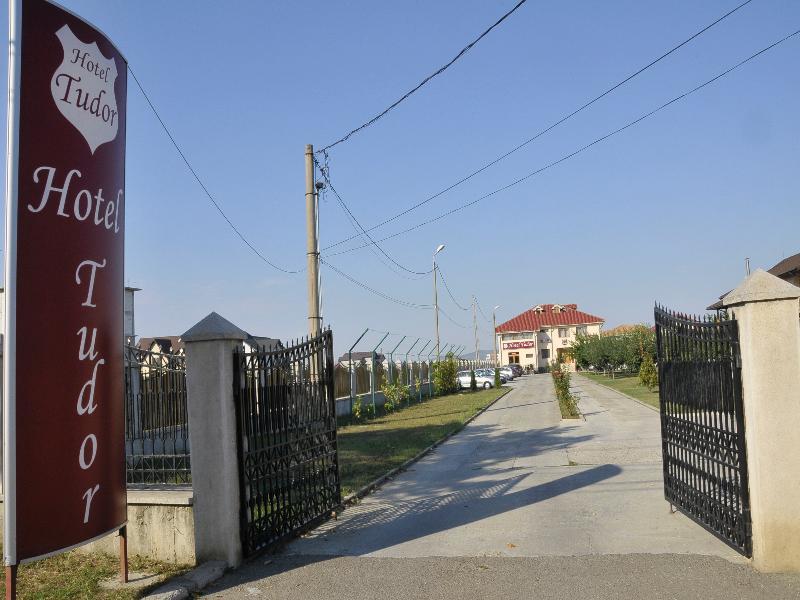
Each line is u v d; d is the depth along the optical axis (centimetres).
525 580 616
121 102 646
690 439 760
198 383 701
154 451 800
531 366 9231
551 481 1115
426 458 1509
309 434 872
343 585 629
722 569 614
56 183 566
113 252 626
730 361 644
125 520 634
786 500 597
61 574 684
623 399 2881
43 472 551
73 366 577
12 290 533
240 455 710
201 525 693
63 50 575
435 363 4288
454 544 759
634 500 930
